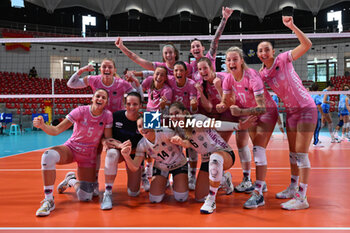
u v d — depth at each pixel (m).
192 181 3.23
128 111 2.78
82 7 27.02
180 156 2.77
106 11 26.97
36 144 8.20
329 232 1.91
